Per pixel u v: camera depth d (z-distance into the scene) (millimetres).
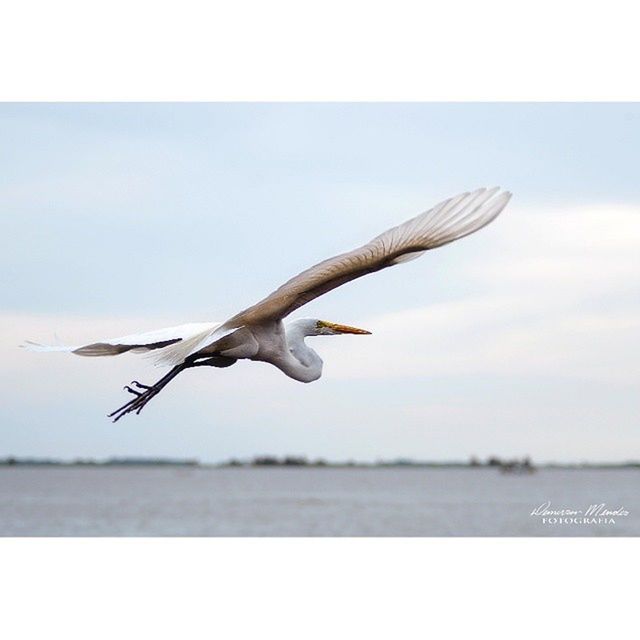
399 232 7109
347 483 93625
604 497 60219
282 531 35125
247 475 106625
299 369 9828
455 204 6938
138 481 104062
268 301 8281
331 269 7582
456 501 55500
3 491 80812
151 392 9391
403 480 96125
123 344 8398
